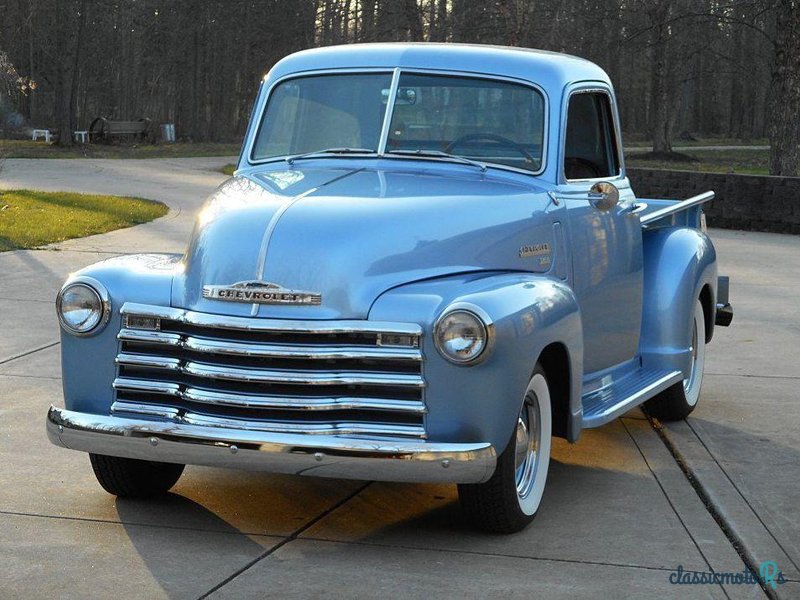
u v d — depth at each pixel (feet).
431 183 20.20
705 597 16.29
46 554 17.69
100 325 18.25
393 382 17.01
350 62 22.30
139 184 105.70
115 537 18.56
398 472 16.87
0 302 42.60
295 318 17.30
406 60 21.94
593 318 22.48
